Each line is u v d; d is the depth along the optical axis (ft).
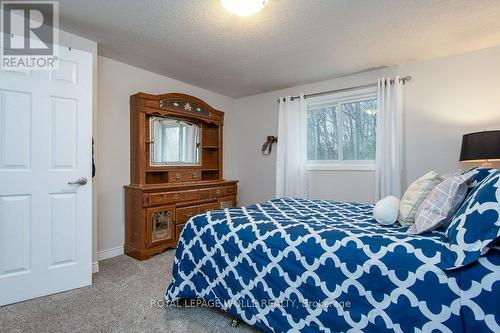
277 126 13.25
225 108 14.29
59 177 6.68
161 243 9.63
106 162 9.34
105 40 7.98
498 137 6.98
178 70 10.53
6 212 5.99
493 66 8.37
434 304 3.36
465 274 3.26
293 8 6.29
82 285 6.92
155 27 7.22
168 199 9.87
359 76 10.83
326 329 4.06
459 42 8.11
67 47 6.82
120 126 9.73
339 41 8.02
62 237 6.70
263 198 13.75
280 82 12.01
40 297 6.35
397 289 3.59
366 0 6.00
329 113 11.84
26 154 6.23
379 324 3.67
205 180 12.68
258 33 7.54
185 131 11.92
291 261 4.43
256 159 14.05
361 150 11.02
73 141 6.88
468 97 8.74
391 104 9.85
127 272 7.93
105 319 5.45
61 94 6.69
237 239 5.13
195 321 5.41
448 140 9.07
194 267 5.75
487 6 6.22
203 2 6.09
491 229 3.19
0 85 5.90
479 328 3.12
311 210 6.82
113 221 9.53
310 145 12.38
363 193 10.85
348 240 4.17
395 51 8.75
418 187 5.13
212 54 8.98
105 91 9.29
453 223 3.79
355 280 3.89
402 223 5.06
